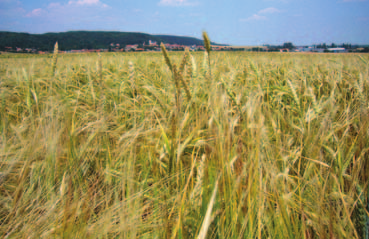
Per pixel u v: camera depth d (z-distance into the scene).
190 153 1.13
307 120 1.21
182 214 0.72
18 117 1.78
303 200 0.86
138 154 1.15
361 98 1.39
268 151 0.90
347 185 0.96
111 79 2.59
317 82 2.53
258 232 0.69
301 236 0.76
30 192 0.99
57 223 0.78
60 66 3.22
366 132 0.97
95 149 1.21
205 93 1.39
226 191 0.74
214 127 0.82
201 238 0.56
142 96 1.76
